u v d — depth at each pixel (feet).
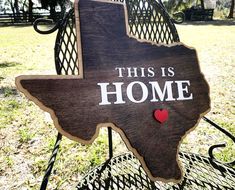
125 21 4.98
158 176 4.94
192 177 6.43
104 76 4.76
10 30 56.75
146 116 5.00
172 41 6.55
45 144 9.93
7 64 24.18
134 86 4.97
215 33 47.01
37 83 4.32
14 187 7.58
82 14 4.68
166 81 5.29
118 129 4.76
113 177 6.48
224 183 6.21
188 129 5.35
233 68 21.84
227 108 13.32
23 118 12.29
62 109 4.44
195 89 5.55
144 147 4.90
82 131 4.52
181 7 90.27
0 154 9.27
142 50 5.11
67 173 8.11
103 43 4.79
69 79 4.53
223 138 10.20
